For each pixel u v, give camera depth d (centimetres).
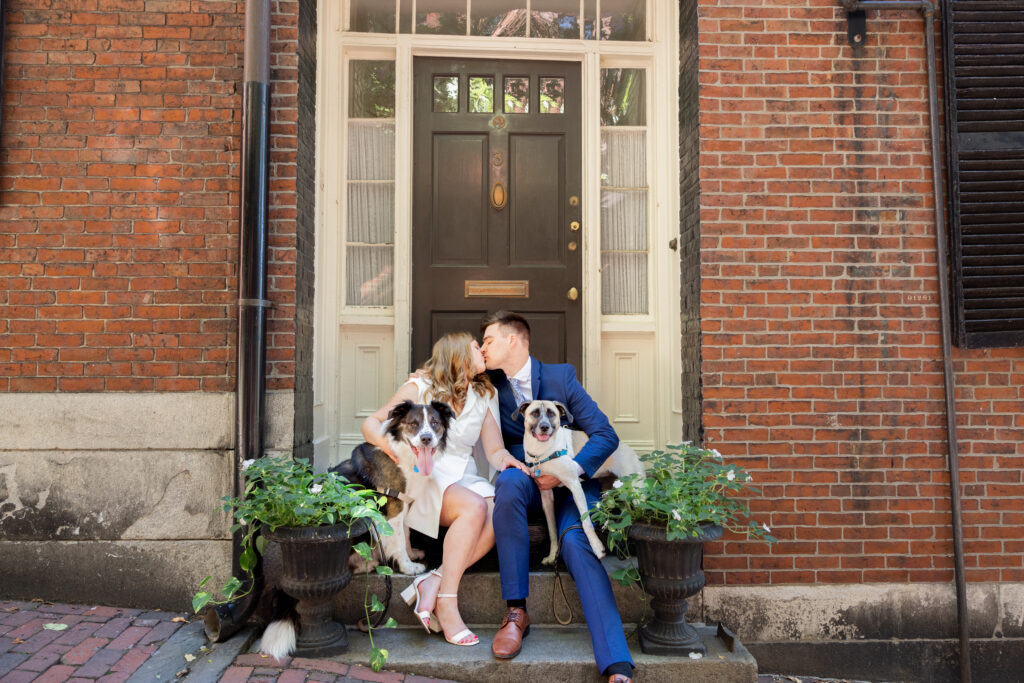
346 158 416
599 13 423
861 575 343
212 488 336
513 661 281
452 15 419
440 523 313
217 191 347
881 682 340
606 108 430
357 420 407
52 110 346
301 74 359
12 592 332
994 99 353
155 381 340
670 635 293
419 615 291
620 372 419
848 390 349
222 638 289
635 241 428
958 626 343
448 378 317
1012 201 352
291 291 344
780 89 357
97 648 285
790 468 346
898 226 355
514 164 420
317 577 273
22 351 339
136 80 349
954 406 346
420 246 415
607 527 293
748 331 350
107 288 343
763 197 354
